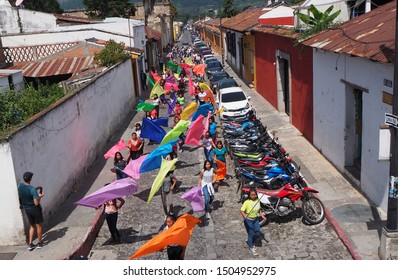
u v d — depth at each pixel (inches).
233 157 542.9
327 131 564.4
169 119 882.8
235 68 1619.1
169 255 323.3
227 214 446.3
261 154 524.1
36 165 429.4
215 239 397.1
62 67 908.6
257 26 1076.5
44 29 1200.8
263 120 825.5
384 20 472.4
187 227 311.3
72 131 550.0
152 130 614.5
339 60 505.7
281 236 391.5
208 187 437.7
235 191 502.6
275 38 864.9
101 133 708.7
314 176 513.7
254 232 364.5
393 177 312.3
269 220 421.1
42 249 389.4
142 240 408.5
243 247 379.6
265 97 1025.5
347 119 496.7
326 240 378.0
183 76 1246.9
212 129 633.0
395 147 306.3
